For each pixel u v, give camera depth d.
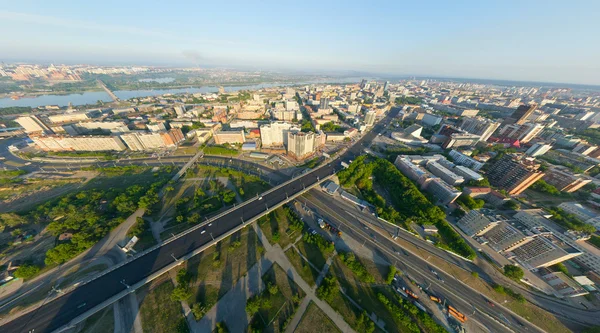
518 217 170.12
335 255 149.50
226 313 116.69
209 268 138.38
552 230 146.88
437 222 173.50
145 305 119.12
